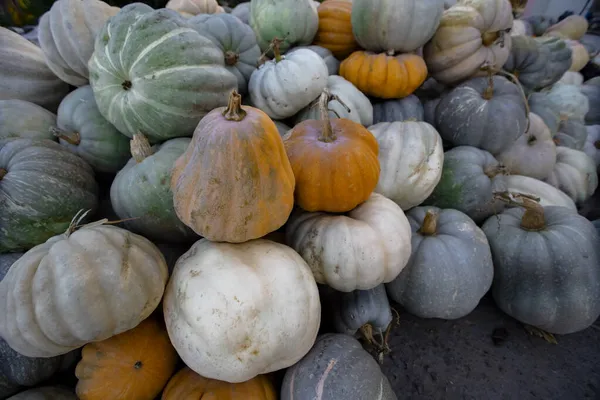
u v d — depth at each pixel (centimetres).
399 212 76
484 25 114
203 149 56
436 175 89
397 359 87
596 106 171
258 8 116
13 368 68
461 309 85
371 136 76
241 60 103
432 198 105
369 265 69
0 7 146
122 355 67
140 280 60
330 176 69
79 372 68
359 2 109
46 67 102
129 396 67
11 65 97
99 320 57
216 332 57
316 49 121
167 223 77
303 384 66
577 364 88
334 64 122
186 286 60
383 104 119
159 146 84
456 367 86
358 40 118
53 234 78
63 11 91
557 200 112
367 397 65
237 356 58
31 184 74
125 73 77
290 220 78
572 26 227
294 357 65
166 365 71
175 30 78
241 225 60
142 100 77
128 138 92
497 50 118
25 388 71
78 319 55
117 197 78
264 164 57
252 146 56
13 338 56
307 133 74
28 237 76
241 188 57
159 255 66
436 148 90
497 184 104
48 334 56
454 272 83
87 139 89
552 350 90
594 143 166
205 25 100
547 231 89
